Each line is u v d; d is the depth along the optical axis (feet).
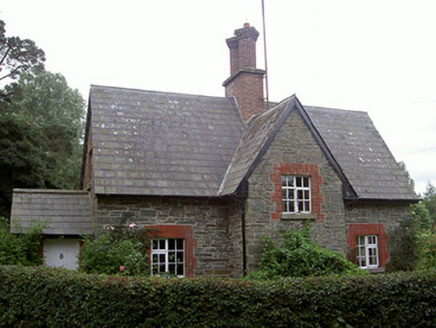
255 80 56.44
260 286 24.85
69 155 117.50
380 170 55.72
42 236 44.42
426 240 56.29
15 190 48.67
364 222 51.47
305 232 41.42
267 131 44.52
